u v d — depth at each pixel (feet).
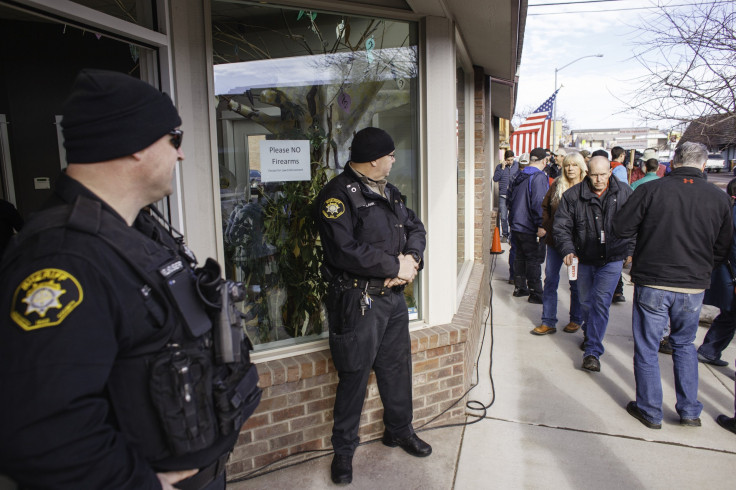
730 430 10.54
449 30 10.35
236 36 8.90
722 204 10.05
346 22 10.06
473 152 17.81
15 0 5.49
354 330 8.13
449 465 9.30
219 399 4.05
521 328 17.20
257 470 8.95
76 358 3.12
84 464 3.11
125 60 15.88
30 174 16.22
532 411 11.38
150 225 4.33
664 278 10.26
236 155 9.08
